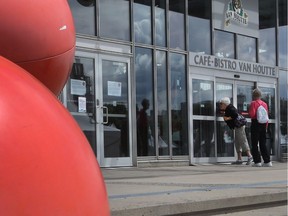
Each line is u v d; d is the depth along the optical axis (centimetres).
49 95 193
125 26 1030
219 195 474
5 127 163
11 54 222
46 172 166
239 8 1307
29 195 160
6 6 218
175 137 1116
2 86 173
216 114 1215
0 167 157
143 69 1060
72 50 253
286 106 1429
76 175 175
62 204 167
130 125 1015
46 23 230
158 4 1106
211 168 996
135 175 774
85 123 938
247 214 470
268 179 678
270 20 1405
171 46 1127
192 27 1181
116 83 999
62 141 177
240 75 1291
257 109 1086
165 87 1105
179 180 659
